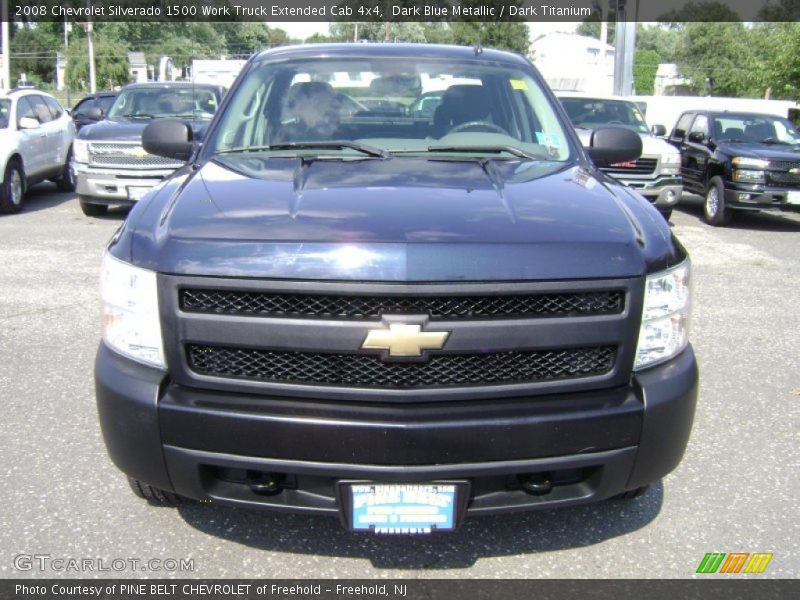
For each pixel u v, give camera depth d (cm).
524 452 266
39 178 1343
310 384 266
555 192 320
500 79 437
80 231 1063
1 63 2908
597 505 357
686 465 401
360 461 262
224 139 397
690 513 352
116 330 286
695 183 1376
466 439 261
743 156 1245
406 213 283
